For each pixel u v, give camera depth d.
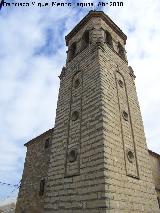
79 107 13.80
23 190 21.12
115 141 11.40
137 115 15.37
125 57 19.70
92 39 17.39
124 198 9.81
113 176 9.89
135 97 16.73
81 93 14.44
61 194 11.16
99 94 12.58
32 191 19.66
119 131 12.23
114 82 14.87
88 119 12.34
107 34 19.59
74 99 14.82
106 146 10.52
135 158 12.46
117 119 12.67
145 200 11.16
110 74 14.96
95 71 14.24
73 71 17.22
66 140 13.10
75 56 18.50
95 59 15.09
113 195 9.28
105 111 11.90
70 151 12.25
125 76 17.19
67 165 11.92
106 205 8.70
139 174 11.91
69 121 13.94
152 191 12.13
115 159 10.65
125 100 14.98
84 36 19.25
